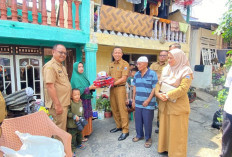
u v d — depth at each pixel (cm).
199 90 820
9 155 176
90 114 318
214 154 270
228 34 333
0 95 209
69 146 183
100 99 468
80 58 512
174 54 222
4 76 421
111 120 426
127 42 527
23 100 299
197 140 320
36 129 212
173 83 227
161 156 262
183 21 765
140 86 286
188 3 749
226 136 225
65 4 551
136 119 304
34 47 454
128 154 271
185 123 234
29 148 188
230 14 311
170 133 238
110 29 493
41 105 335
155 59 767
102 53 614
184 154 237
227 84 235
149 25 575
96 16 484
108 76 319
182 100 230
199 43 894
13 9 348
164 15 801
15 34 348
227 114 223
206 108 559
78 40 434
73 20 482
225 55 966
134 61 713
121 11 505
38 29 373
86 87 305
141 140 316
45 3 382
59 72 249
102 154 272
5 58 418
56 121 252
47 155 177
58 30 399
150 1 673
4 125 195
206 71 814
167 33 652
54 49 248
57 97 242
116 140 318
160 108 255
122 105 322
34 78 464
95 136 335
